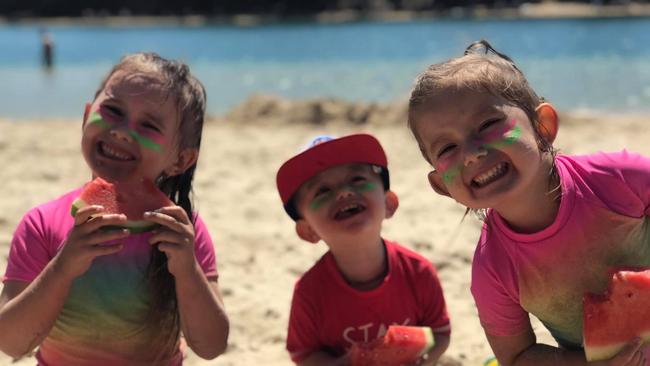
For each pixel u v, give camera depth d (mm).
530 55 9102
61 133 3791
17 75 8719
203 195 2375
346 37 14578
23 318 866
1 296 933
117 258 928
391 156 2971
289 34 16078
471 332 1312
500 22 17562
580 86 6074
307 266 1684
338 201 1052
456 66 870
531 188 862
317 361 1066
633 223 884
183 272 886
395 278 1085
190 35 16656
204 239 1009
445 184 878
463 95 845
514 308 930
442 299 1109
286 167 1085
